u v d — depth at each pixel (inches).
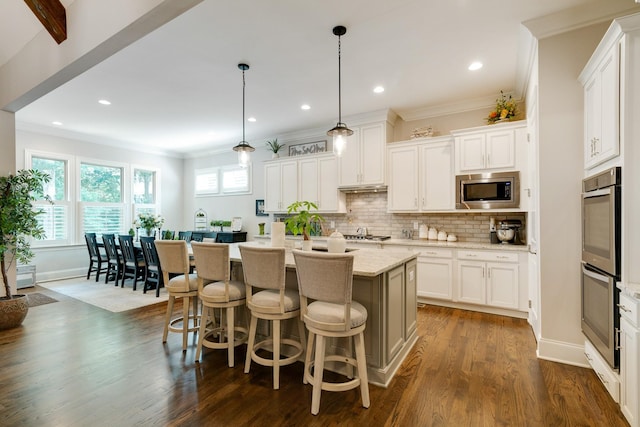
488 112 170.2
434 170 171.6
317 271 74.7
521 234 158.2
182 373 93.0
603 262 79.2
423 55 122.6
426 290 161.5
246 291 94.0
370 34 108.0
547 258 101.3
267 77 140.6
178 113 189.2
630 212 70.3
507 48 117.6
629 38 69.6
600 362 83.7
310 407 76.7
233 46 114.8
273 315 86.2
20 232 137.4
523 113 159.6
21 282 200.1
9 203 133.9
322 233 214.5
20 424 70.4
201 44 113.2
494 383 87.2
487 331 125.9
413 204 177.2
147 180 286.4
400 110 184.9
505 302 142.6
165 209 295.6
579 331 97.3
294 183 222.4
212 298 96.1
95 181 250.2
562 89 99.0
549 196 100.7
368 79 143.5
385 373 86.7
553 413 74.1
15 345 112.7
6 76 129.8
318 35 108.2
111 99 165.8
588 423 70.6
